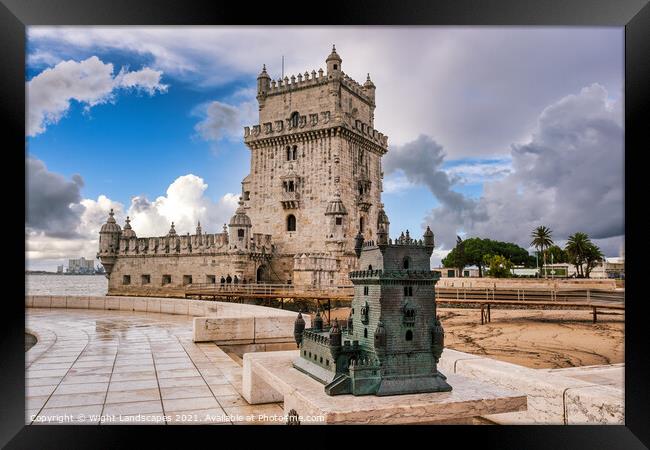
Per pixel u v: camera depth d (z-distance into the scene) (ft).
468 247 288.30
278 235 205.36
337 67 198.39
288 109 208.44
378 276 23.72
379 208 222.89
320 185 196.95
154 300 106.63
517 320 145.07
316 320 30.14
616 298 163.12
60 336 67.87
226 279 186.09
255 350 63.72
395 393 23.13
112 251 231.09
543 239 251.60
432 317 24.59
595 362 90.53
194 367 47.55
